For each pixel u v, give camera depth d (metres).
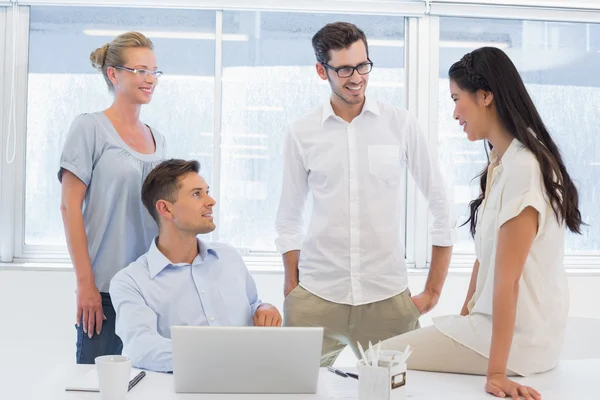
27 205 3.60
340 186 2.36
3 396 1.54
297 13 3.66
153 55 2.42
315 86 3.70
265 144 3.68
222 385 1.55
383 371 1.45
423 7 3.59
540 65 3.81
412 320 2.40
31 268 3.39
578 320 2.30
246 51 3.66
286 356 1.54
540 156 1.65
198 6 3.51
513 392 1.54
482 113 1.75
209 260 2.18
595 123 3.85
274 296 3.48
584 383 1.67
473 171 3.77
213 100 3.64
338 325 2.38
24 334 3.39
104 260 2.34
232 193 3.68
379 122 2.40
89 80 3.61
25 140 3.56
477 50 1.77
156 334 1.92
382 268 2.36
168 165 2.13
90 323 2.28
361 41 2.29
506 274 1.62
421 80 3.66
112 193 2.33
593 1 3.70
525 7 3.69
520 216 1.63
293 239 2.49
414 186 3.66
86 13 3.59
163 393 1.56
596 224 3.83
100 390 1.50
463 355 1.77
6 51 3.51
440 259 2.51
